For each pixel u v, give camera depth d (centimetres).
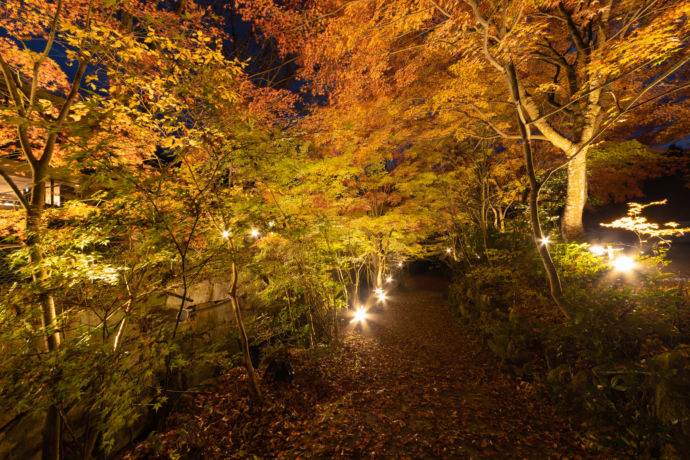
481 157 1191
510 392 584
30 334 283
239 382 626
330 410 572
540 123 771
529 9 659
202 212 408
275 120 859
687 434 304
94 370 271
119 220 331
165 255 391
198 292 702
